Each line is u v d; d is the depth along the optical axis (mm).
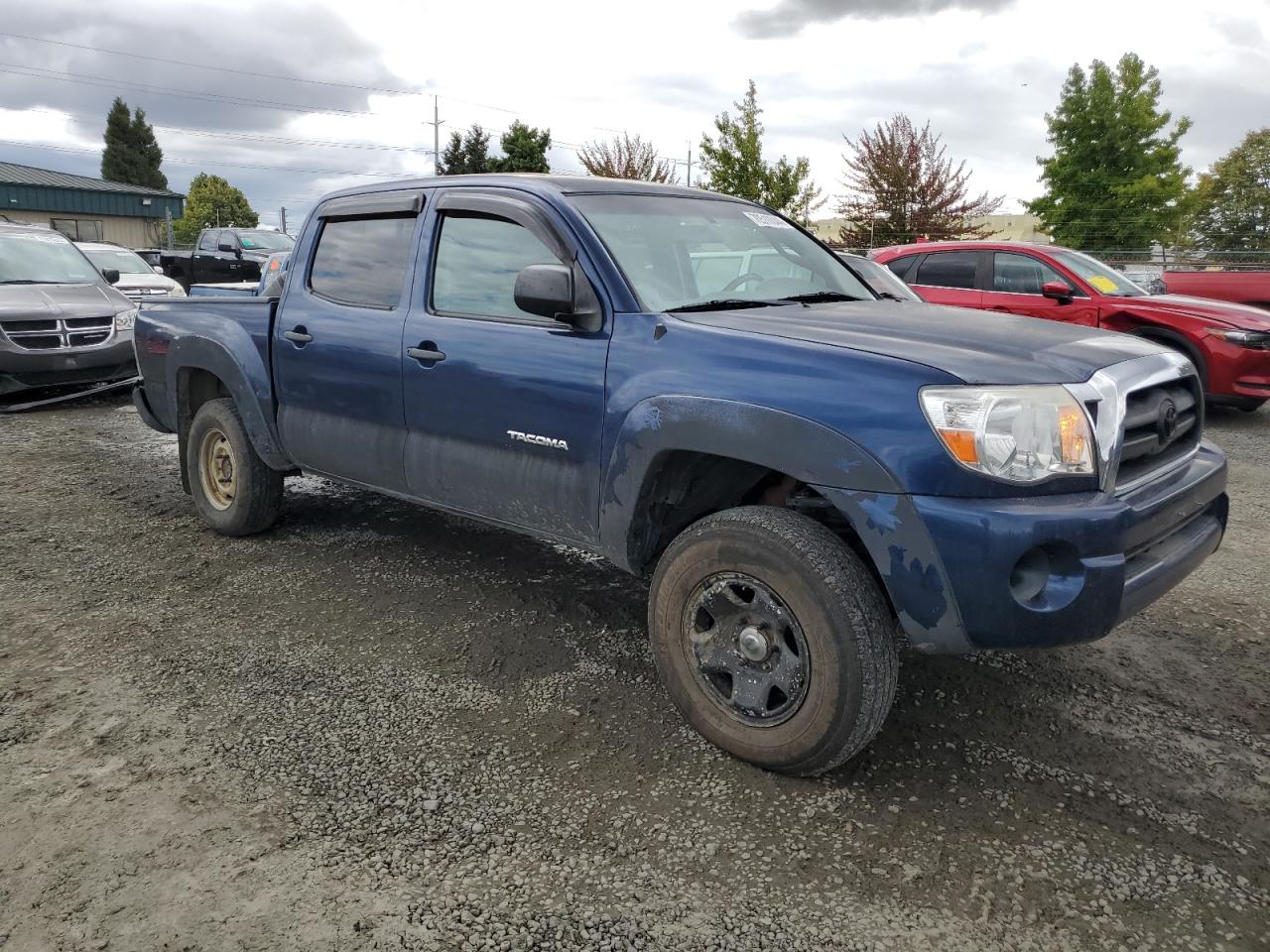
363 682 3420
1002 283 9250
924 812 2641
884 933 2184
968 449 2443
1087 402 2590
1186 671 3514
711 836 2537
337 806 2662
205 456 5035
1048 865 2418
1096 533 2453
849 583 2584
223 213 79625
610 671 3521
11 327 8742
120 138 86188
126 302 10016
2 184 40750
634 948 2137
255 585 4363
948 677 3443
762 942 2154
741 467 3084
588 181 3750
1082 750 2969
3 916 2221
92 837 2514
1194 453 3146
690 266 3508
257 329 4543
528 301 3127
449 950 2129
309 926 2197
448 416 3652
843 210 32750
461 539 5039
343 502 5742
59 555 4762
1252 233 36125
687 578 2904
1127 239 32406
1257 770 2863
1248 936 2168
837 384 2605
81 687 3357
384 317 3934
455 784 2777
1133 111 32344
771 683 2764
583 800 2701
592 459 3176
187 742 2996
